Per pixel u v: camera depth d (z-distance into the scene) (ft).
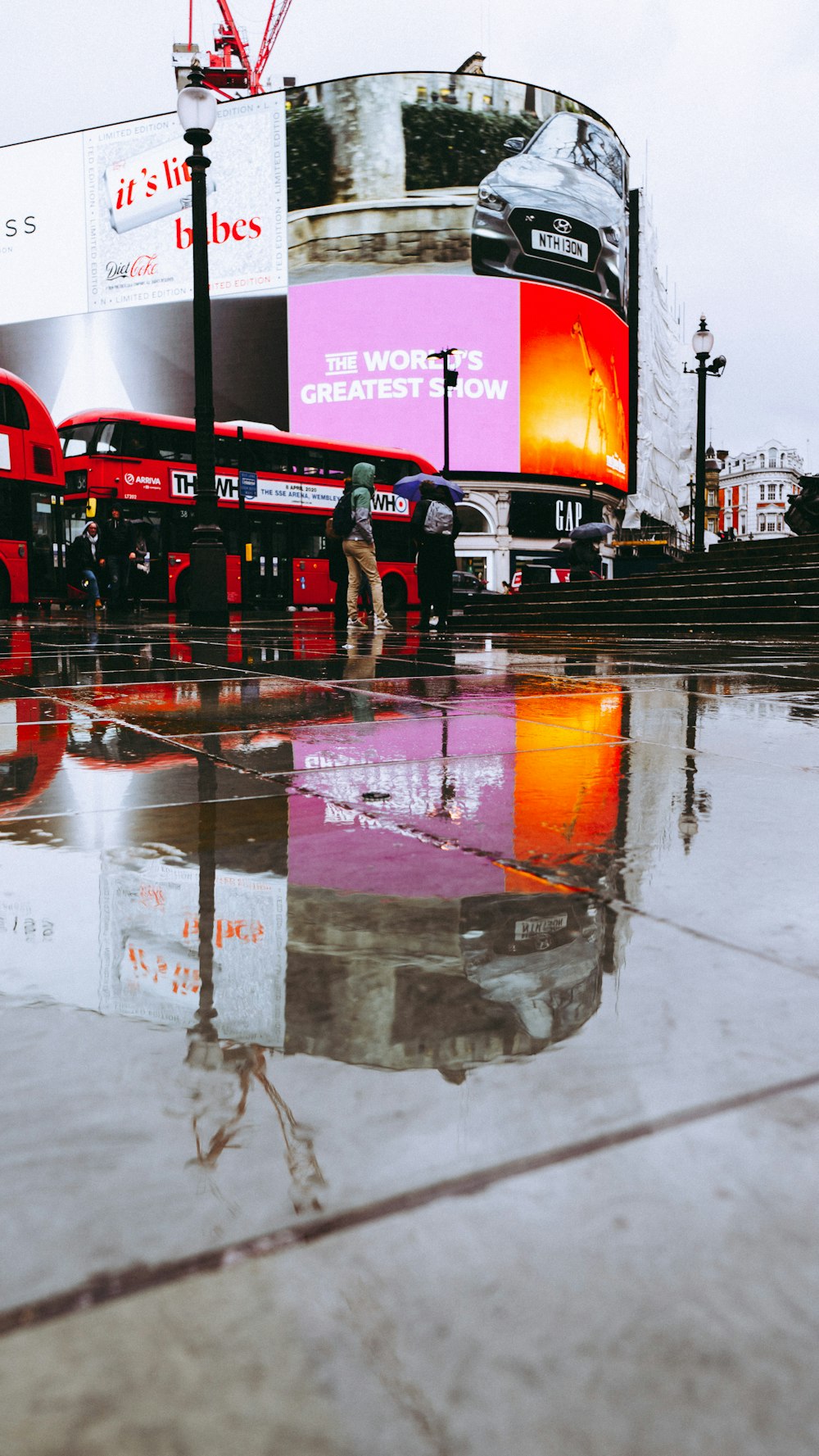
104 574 62.69
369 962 4.40
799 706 14.17
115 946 4.61
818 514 59.41
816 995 4.06
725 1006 3.92
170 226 180.45
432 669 19.98
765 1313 2.17
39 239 189.88
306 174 172.96
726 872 5.95
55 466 60.59
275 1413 1.87
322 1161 2.76
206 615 42.04
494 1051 3.49
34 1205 2.54
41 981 4.17
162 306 182.39
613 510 205.98
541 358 178.40
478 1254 2.35
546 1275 2.28
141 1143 2.85
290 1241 2.39
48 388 191.01
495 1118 3.01
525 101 175.11
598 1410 1.89
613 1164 2.76
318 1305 2.17
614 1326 2.11
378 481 76.89
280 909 5.18
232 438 69.67
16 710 13.61
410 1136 2.89
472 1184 2.65
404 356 172.76
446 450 88.53
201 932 4.82
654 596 44.62
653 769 9.43
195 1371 1.98
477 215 172.35
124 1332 2.08
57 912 5.12
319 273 173.78
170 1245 2.37
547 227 177.68
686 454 305.73
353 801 7.99
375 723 12.39
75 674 18.78
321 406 175.52
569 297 181.27
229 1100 3.11
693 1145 2.87
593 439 187.52
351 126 170.71
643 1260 2.34
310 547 73.82
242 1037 3.59
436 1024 3.73
